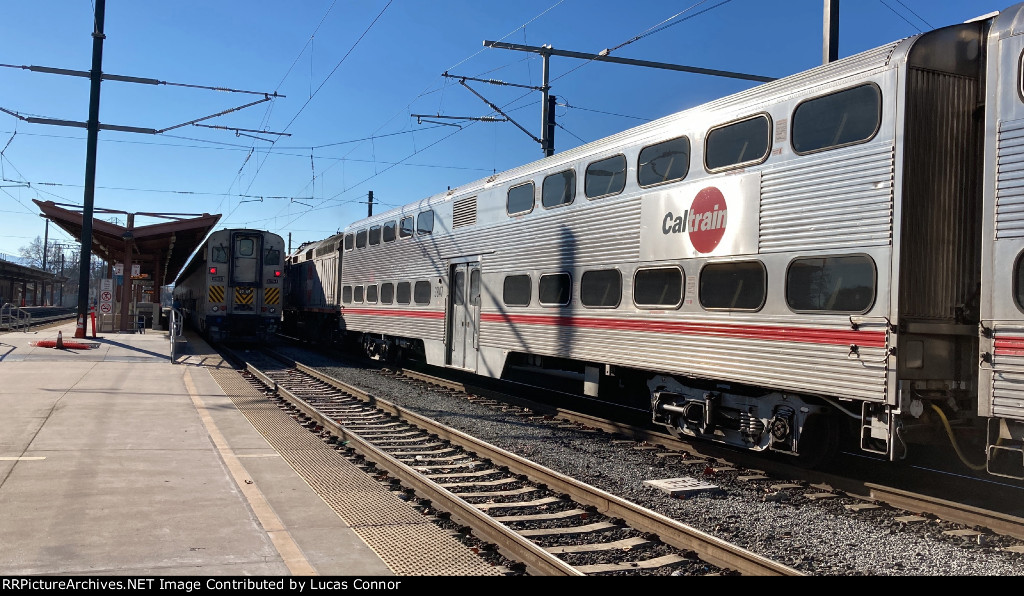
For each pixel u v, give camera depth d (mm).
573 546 5297
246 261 24656
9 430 8375
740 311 7789
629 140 9758
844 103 6848
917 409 6258
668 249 8891
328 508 5910
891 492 6613
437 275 15461
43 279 60656
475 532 5645
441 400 13078
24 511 5402
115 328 27469
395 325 17719
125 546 4719
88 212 21188
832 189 6859
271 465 7379
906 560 5066
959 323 6453
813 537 5590
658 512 6215
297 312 30594
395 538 5289
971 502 6789
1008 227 5863
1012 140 5902
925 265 6324
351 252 21703
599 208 10281
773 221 7441
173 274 50938
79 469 6723
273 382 13758
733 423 8305
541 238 11648
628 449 9016
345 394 13516
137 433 8594
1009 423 5855
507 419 11102
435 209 15844
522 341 12031
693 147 8625
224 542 4891
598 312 10141
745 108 7926
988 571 4855
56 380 13031
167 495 6004
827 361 6805
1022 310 5715
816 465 7754
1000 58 6066
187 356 19203
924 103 6379
